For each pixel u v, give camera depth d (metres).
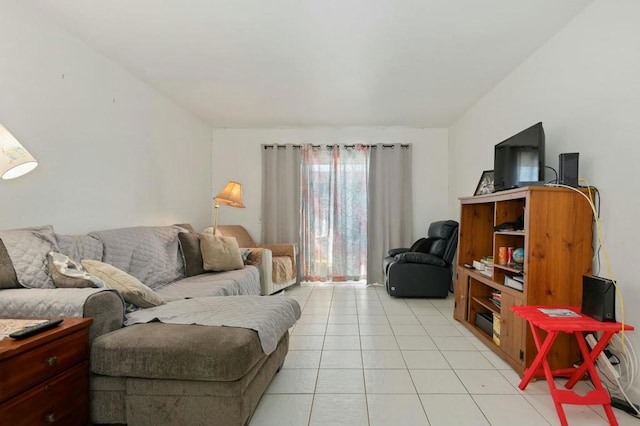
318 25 2.32
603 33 1.99
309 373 2.13
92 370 1.50
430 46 2.61
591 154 2.08
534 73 2.70
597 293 1.73
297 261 4.78
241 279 3.09
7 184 1.98
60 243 2.05
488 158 3.56
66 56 2.37
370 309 3.59
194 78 3.21
